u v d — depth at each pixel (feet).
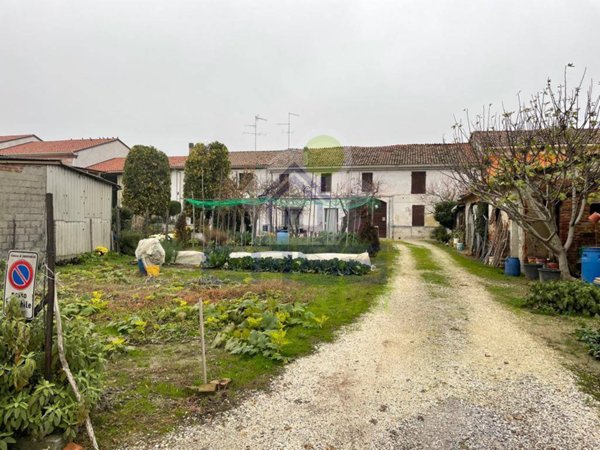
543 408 12.07
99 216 50.34
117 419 11.00
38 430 9.25
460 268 41.83
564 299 23.03
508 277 36.06
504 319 21.77
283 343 16.24
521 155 31.27
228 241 56.13
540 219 30.99
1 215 36.81
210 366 14.74
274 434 10.59
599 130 30.27
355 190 77.56
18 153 97.76
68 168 43.24
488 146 32.71
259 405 12.03
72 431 9.54
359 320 21.34
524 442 10.37
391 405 12.21
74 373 10.27
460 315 22.61
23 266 10.38
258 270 38.29
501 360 15.83
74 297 25.50
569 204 35.55
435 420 11.39
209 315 20.62
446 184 82.94
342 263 36.83
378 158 94.27
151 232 64.13
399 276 36.24
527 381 13.91
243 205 56.59
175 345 17.17
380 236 92.02
